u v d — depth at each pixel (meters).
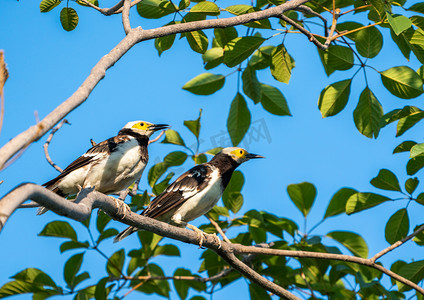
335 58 11.10
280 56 11.88
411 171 10.69
